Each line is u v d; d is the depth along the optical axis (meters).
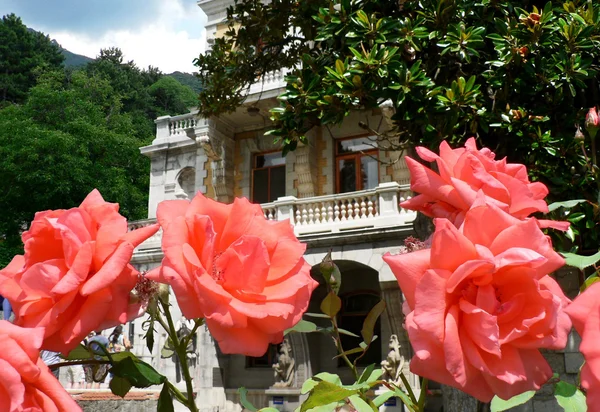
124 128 38.94
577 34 6.73
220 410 18.61
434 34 7.02
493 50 7.64
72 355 1.23
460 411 5.25
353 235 16.77
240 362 19.44
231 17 11.30
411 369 0.93
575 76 6.58
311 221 18.14
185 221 1.08
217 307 0.97
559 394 1.23
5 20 58.34
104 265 1.00
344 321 18.86
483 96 7.37
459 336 0.93
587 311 0.74
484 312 0.89
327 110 7.63
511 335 0.90
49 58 60.28
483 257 0.95
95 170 31.31
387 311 16.09
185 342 1.24
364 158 20.12
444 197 1.18
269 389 17.89
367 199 18.14
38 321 0.98
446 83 7.60
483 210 1.02
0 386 0.82
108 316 1.03
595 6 7.18
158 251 18.94
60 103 32.81
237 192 21.97
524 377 0.92
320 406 1.40
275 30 10.64
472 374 0.92
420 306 0.93
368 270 19.02
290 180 20.81
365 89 7.15
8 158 29.00
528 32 6.76
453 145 6.82
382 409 13.47
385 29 7.19
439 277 0.94
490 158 1.31
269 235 1.10
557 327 0.94
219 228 1.12
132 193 32.84
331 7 7.86
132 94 62.00
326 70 7.86
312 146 20.55
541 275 0.99
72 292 0.98
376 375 1.43
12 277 1.04
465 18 7.34
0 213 29.61
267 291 1.06
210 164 22.58
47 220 1.04
